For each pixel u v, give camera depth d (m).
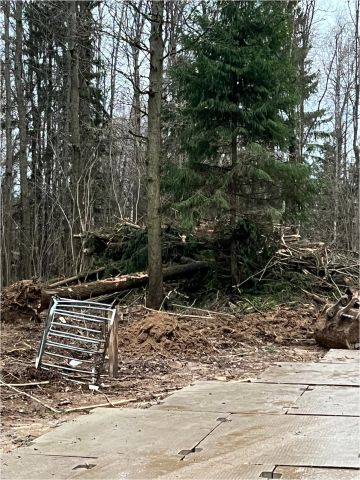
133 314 11.59
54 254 27.50
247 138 12.91
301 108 24.50
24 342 9.40
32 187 27.59
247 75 12.39
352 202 23.64
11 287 11.95
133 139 18.70
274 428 4.67
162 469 3.76
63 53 25.52
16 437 4.65
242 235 12.95
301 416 5.05
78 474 3.72
